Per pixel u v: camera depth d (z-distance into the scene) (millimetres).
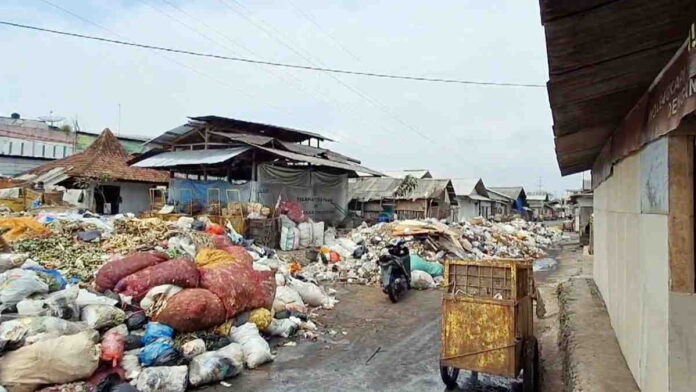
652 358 3412
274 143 19094
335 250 14297
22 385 4555
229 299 6461
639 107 3879
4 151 29094
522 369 4855
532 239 24984
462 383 5465
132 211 23359
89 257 8281
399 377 5695
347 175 22766
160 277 6273
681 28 2328
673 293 2902
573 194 38031
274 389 5312
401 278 10461
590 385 4074
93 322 5430
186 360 5469
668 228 2951
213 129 19109
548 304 9523
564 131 5195
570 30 2293
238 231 15312
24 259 6371
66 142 32844
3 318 4938
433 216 28906
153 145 20125
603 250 7656
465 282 5027
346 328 7934
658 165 3246
